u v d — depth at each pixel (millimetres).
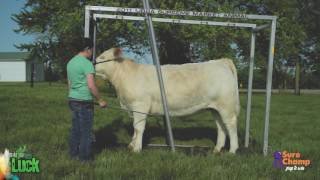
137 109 7090
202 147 7754
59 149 6926
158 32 19641
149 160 6168
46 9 29766
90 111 6059
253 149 7391
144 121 7141
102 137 8383
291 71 52469
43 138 7898
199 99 7191
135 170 5605
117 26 18344
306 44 41875
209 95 7152
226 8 20922
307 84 57312
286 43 25281
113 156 6367
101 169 5531
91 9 6965
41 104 14305
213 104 7203
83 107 6004
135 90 7062
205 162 6141
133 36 19797
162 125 10188
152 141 8398
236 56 18625
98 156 6418
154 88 7098
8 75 69375
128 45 20484
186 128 10125
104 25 18172
